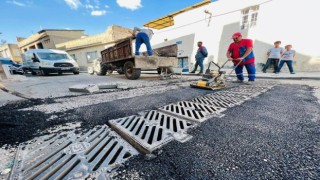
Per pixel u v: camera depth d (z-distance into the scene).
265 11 7.28
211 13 9.12
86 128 1.60
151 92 3.48
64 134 1.46
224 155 1.10
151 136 1.38
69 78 7.31
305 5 6.34
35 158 1.08
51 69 8.62
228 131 1.47
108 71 9.24
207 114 1.93
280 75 6.02
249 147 1.19
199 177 0.89
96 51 16.42
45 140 1.35
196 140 1.31
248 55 4.42
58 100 2.83
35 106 2.44
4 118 1.91
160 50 7.13
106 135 1.45
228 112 2.01
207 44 9.61
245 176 0.89
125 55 5.73
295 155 1.08
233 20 8.35
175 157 1.08
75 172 0.93
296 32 6.68
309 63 6.60
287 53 6.46
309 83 4.27
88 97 3.06
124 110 2.19
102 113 2.07
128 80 5.94
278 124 1.60
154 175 0.92
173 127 1.59
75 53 18.38
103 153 1.14
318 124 1.57
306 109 2.05
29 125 1.69
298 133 1.40
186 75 8.00
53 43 19.39
